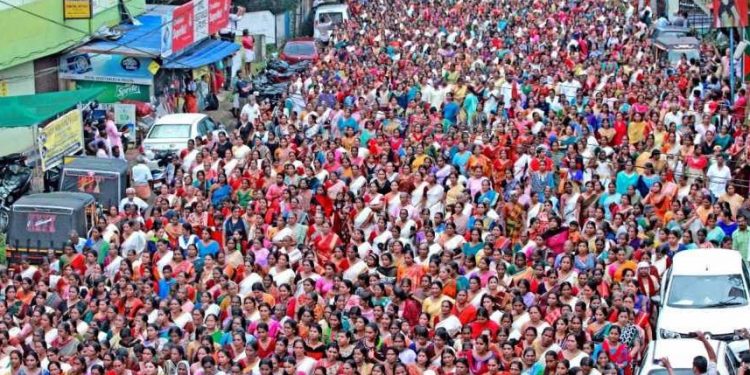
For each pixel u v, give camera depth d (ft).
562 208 175.11
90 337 134.72
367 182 187.42
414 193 177.88
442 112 243.19
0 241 191.93
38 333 135.03
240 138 207.72
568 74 272.31
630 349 129.49
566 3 425.28
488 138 196.75
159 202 176.65
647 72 278.05
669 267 149.79
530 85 257.75
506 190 185.88
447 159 195.42
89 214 183.73
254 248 157.17
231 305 139.54
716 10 247.29
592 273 140.46
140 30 279.49
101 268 160.35
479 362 123.34
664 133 199.93
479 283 136.46
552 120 214.90
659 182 174.40
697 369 114.93
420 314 137.90
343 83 272.51
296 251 158.51
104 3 278.05
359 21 413.18
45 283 154.10
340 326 128.26
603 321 130.52
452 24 392.68
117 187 197.36
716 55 299.58
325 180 186.19
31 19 247.09
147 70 267.39
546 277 142.82
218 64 315.58
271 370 123.85
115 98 267.18
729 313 140.56
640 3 400.26
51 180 211.61
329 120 231.09
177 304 139.64
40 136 207.41
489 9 418.10
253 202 172.55
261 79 317.63
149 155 225.56
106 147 229.25
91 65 265.95
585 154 190.39
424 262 150.10
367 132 215.51
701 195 165.48
